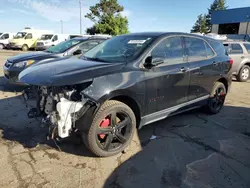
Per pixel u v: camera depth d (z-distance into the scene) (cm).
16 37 2609
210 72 472
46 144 357
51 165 305
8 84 740
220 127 448
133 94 331
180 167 310
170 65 390
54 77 295
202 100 473
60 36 2577
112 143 334
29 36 2584
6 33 2741
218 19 3300
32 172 289
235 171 305
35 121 439
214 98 507
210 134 414
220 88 519
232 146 372
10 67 621
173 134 409
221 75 504
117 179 282
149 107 363
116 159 325
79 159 321
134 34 432
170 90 390
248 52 962
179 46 419
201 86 459
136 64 345
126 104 345
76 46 695
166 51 392
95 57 395
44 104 326
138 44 381
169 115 407
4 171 288
